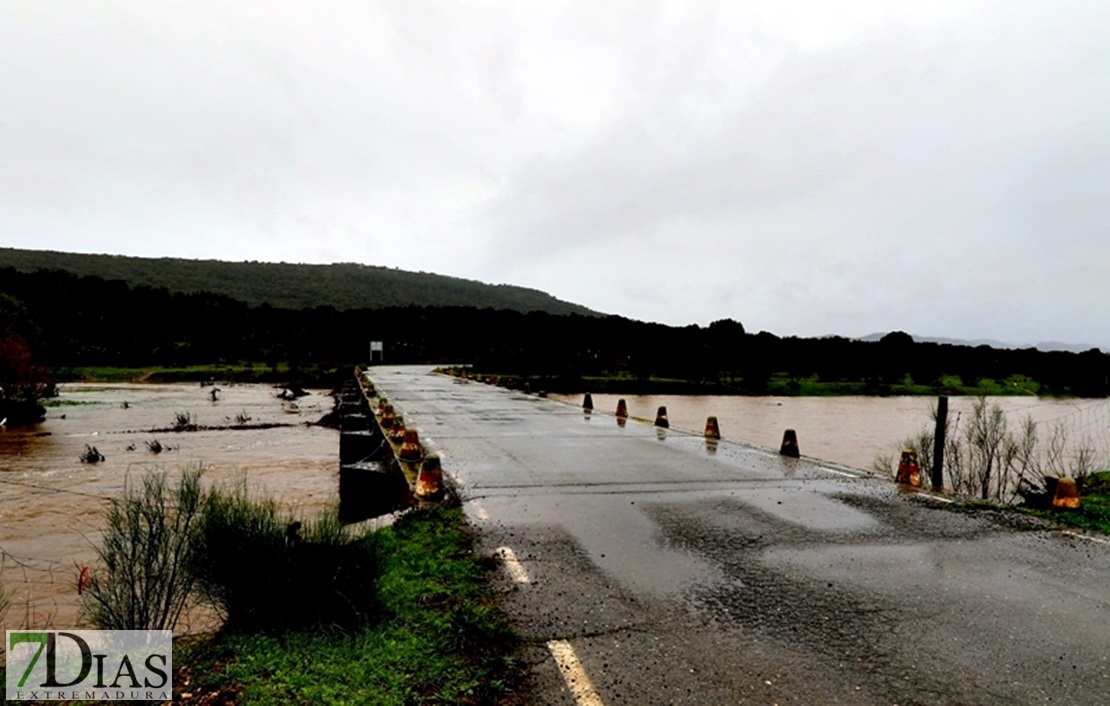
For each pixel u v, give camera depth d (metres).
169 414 29.84
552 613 4.28
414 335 98.62
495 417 18.55
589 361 73.25
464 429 15.35
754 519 6.96
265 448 19.48
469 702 3.12
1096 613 4.37
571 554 5.61
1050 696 3.27
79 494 12.15
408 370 64.81
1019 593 4.75
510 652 3.68
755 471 10.03
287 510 10.90
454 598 4.46
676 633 3.99
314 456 18.00
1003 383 69.19
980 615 4.32
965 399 54.25
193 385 55.25
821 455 19.45
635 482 8.98
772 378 68.50
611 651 3.72
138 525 3.83
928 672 3.51
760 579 5.02
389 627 3.93
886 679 3.43
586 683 3.33
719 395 56.84
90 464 16.02
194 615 5.02
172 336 78.56
